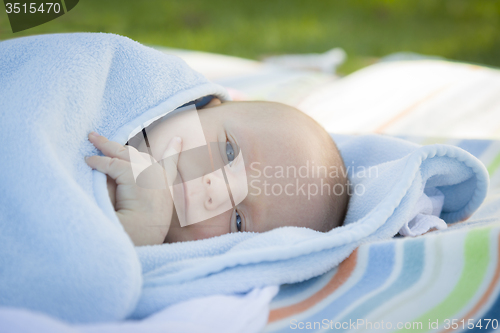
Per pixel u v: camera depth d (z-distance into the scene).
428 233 0.96
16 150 0.78
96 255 0.69
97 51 0.98
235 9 5.32
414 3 5.85
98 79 0.95
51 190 0.73
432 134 1.57
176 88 1.05
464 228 0.96
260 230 0.99
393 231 0.92
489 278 0.73
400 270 0.81
